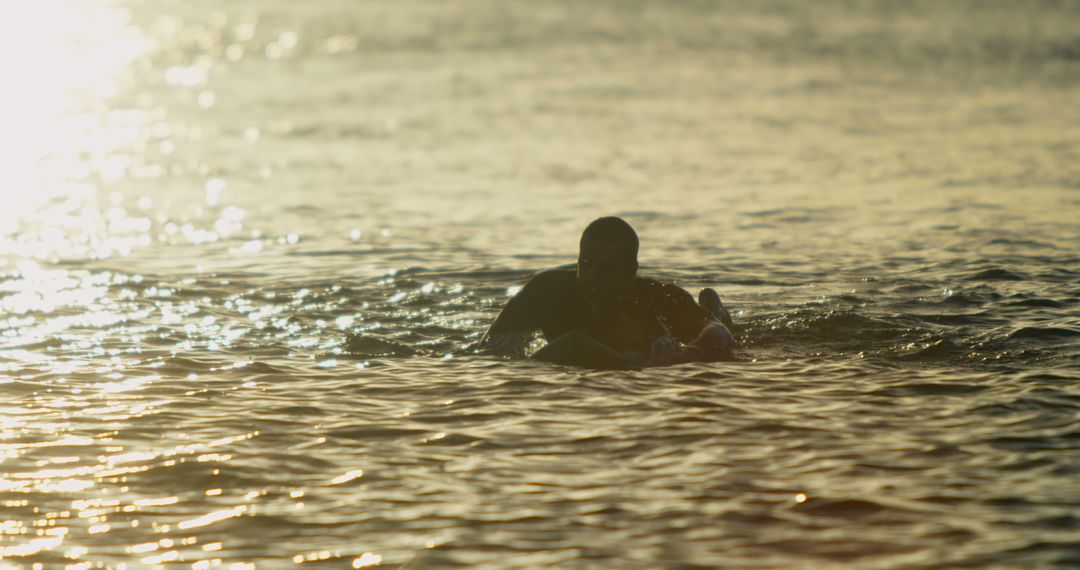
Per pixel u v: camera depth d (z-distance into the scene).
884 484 12.89
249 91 94.56
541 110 83.31
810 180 53.19
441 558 10.96
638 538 11.42
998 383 17.75
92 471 13.68
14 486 13.11
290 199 48.38
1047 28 145.38
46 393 17.58
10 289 27.31
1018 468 13.41
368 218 43.12
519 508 12.32
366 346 21.41
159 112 83.19
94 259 32.84
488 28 143.00
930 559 10.71
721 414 16.11
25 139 69.38
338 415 16.34
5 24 143.50
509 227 40.97
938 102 87.75
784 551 11.00
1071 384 17.61
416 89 94.88
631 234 20.39
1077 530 11.39
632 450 14.46
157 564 10.91
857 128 73.88
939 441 14.55
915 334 21.80
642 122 77.25
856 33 141.38
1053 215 41.66
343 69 109.06
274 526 11.88
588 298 20.97
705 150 64.75
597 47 126.88
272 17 152.50
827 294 26.66
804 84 99.75
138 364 19.70
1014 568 10.46
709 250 34.91
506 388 17.94
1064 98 89.31
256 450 14.56
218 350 21.06
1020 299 25.56
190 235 38.44
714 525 11.70
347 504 12.52
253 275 30.19
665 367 19.47
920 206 44.81
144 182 53.69
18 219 41.72
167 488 13.10
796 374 18.70
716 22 152.38
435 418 16.12
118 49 124.56
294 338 22.31
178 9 161.25
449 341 22.17
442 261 32.91
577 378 18.59
